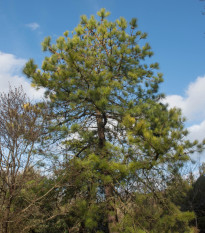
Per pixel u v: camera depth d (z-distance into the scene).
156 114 8.62
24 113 8.02
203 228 9.91
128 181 7.75
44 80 8.54
